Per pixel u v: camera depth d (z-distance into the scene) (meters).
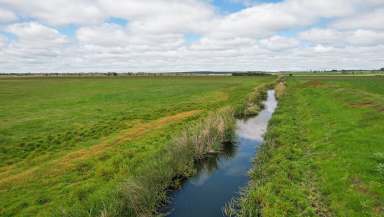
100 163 13.00
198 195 10.25
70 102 36.75
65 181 11.16
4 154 15.09
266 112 27.41
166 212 9.09
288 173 10.53
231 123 18.94
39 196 9.89
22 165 13.47
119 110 29.39
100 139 17.84
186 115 25.00
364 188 8.38
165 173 10.88
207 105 32.00
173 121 22.52
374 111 17.88
